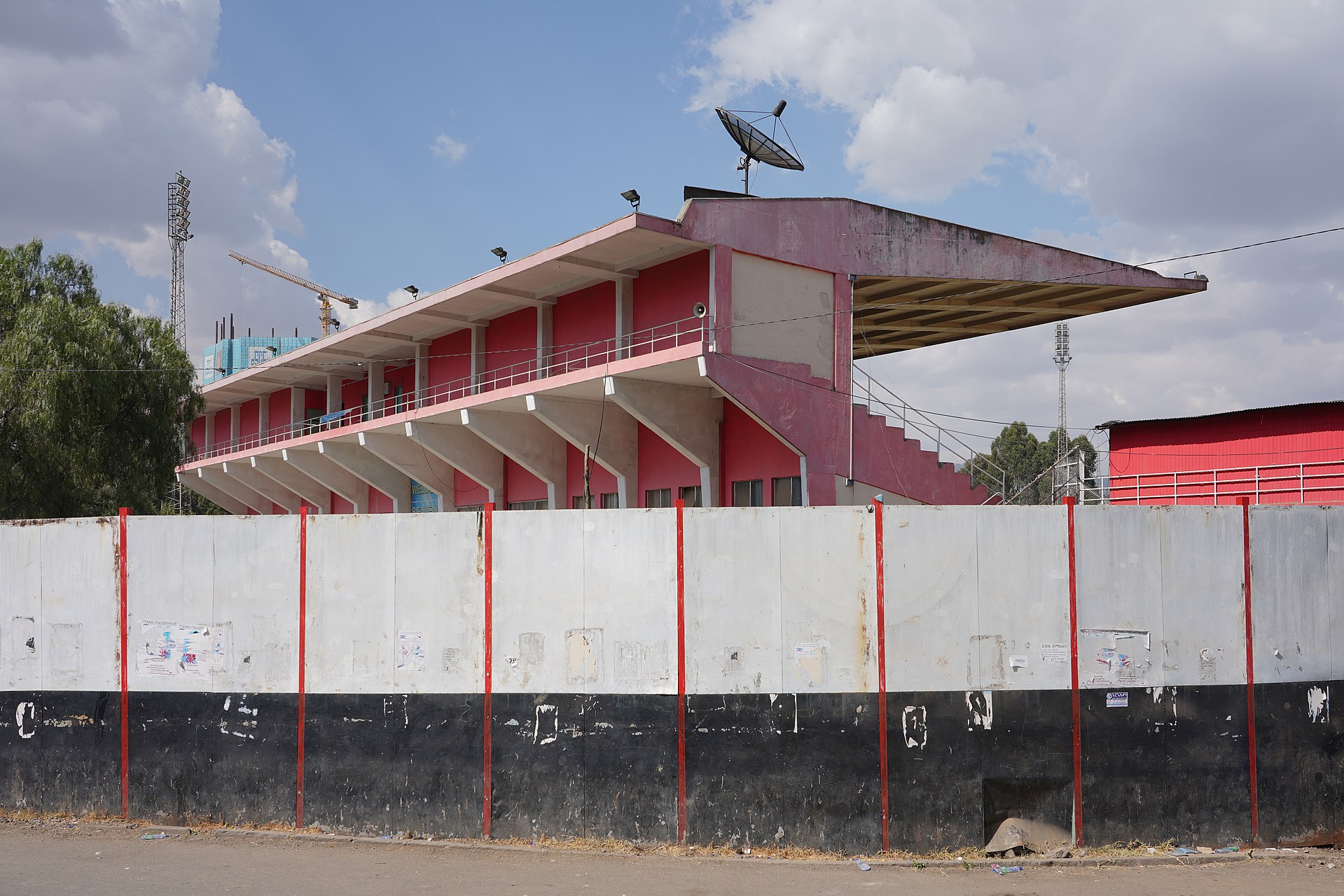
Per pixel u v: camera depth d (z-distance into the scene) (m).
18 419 28.81
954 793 10.80
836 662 10.87
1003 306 29.03
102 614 12.05
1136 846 10.89
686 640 10.94
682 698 10.89
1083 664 11.00
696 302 23.14
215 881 9.62
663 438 24.28
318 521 11.70
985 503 25.83
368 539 11.58
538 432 28.83
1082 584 11.06
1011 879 10.00
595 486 28.77
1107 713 11.00
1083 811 10.88
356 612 11.55
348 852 10.73
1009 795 10.93
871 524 10.97
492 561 11.29
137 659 11.93
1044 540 11.06
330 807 11.41
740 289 21.91
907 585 10.93
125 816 11.77
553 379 24.19
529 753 11.08
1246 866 10.50
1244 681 11.20
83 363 29.47
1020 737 10.90
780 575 10.95
